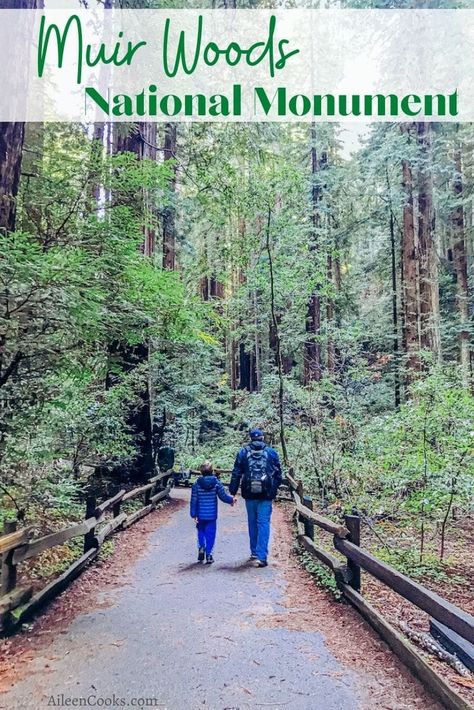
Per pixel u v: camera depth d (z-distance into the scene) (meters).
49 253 4.77
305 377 18.38
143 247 11.72
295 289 15.17
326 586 5.46
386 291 23.19
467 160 20.23
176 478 15.44
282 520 9.78
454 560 6.86
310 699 3.17
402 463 7.23
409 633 4.25
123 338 6.57
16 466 6.34
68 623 4.46
